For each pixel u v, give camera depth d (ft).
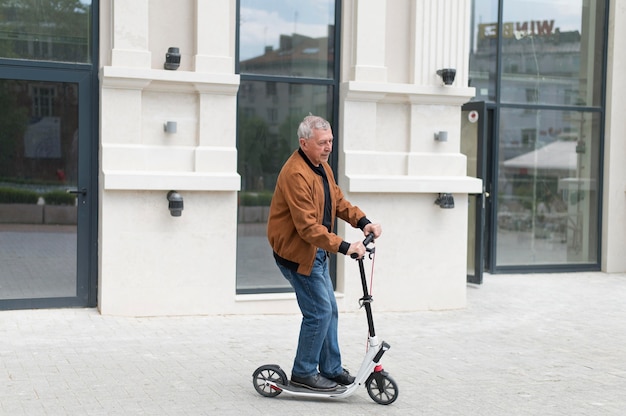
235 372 19.85
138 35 25.43
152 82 25.54
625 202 38.42
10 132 25.29
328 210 17.58
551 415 16.96
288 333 24.53
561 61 37.65
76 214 26.04
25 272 25.68
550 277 36.65
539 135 37.45
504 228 37.14
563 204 38.04
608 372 20.85
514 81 36.91
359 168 28.04
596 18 38.14
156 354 21.40
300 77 28.43
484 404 17.63
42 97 25.50
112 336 23.21
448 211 29.22
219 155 26.32
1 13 25.08
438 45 28.89
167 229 25.93
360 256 16.87
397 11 28.73
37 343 22.13
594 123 38.34
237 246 28.12
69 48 25.76
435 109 29.01
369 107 28.27
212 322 25.68
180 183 25.61
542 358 22.34
